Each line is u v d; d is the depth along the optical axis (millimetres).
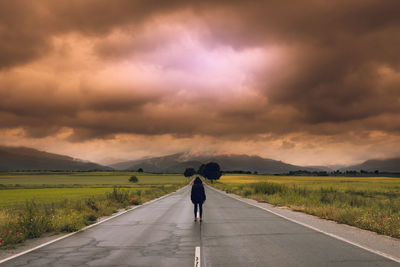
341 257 5984
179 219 12930
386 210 14812
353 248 6801
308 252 6457
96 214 14062
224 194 35125
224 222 11656
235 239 8164
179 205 20484
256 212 15219
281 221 11695
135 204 21375
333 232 9062
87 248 7262
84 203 16625
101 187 68688
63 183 98625
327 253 6340
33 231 8883
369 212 11141
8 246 7344
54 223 10180
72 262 5969
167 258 6184
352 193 36938
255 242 7684
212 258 6109
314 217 12945
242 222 11539
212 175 115625
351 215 11180
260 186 32281
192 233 9273
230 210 16359
